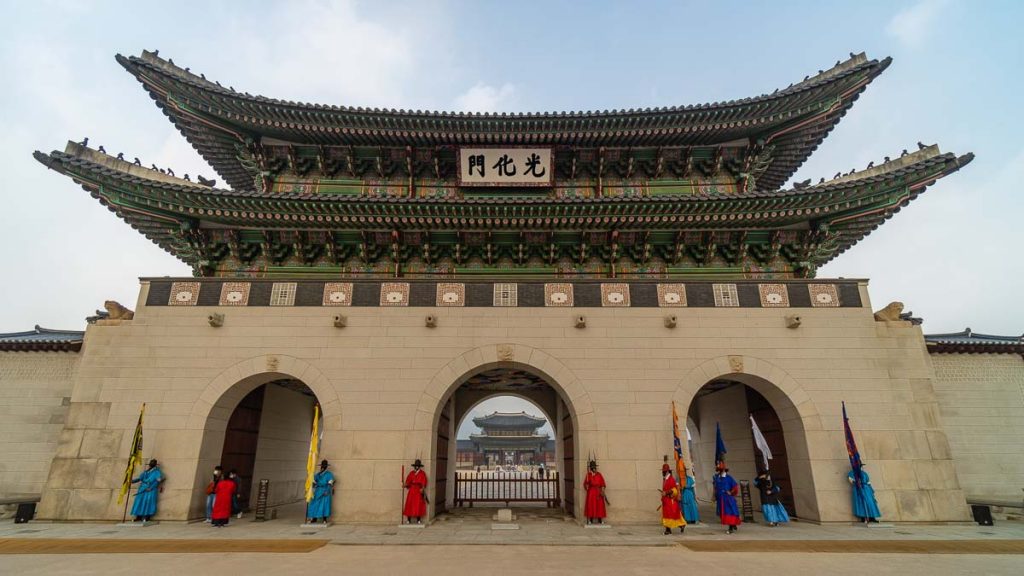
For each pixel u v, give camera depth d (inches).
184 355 655.8
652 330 681.0
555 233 741.9
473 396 981.2
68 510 595.5
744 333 681.6
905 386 658.8
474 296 692.7
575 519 651.5
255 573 365.4
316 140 804.6
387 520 603.5
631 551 459.5
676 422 634.8
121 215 711.7
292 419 901.8
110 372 645.3
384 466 622.2
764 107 775.7
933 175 669.9
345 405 642.8
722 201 685.3
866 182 672.4
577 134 796.0
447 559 421.1
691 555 442.0
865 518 598.2
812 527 589.9
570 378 659.4
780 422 695.1
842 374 663.8
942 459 628.4
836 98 759.7
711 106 775.1
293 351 662.5
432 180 849.5
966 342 776.9
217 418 658.8
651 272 758.5
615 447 633.6
